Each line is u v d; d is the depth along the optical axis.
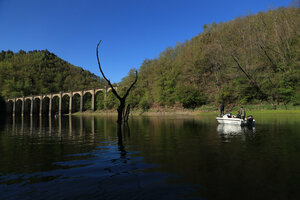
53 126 27.27
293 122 21.44
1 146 11.17
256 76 53.72
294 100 45.03
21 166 6.93
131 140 12.51
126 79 96.50
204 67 76.44
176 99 73.75
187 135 14.05
